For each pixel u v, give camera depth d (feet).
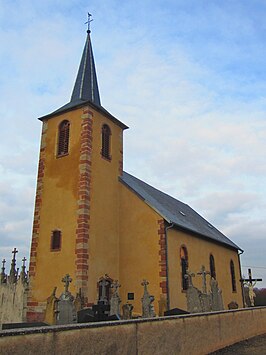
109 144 66.64
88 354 19.56
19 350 16.08
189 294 52.01
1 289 65.00
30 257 58.70
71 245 55.11
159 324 26.23
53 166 62.95
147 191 80.94
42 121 68.23
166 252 58.65
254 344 39.86
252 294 94.12
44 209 60.80
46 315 42.14
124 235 62.90
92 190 58.80
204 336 32.76
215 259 82.43
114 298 47.88
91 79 75.31
